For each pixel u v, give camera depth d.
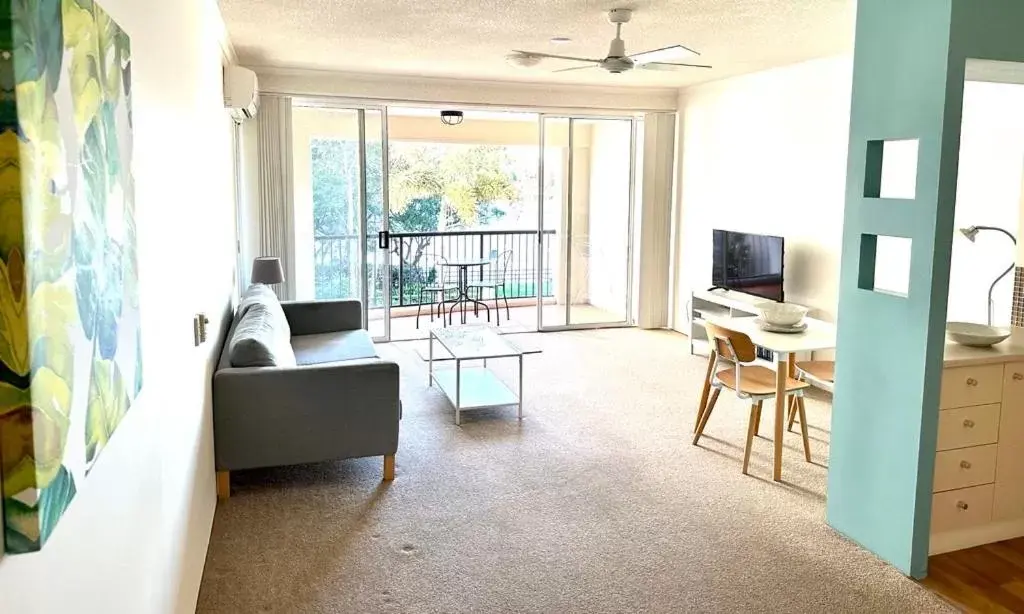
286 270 6.72
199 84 3.37
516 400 4.88
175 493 2.22
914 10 2.81
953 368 3.00
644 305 7.92
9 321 0.88
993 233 4.27
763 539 3.25
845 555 3.12
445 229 10.25
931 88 2.75
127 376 1.44
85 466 1.12
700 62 5.79
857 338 3.16
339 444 3.72
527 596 2.79
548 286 8.12
